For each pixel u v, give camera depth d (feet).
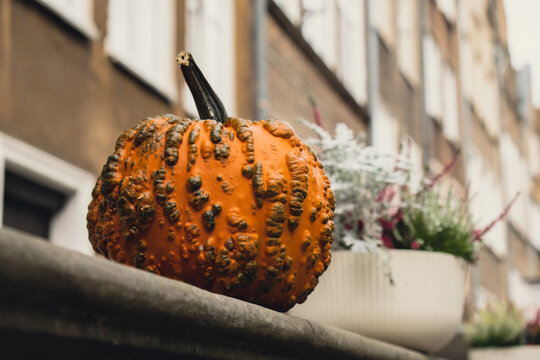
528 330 19.65
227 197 4.53
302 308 7.50
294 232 4.69
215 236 4.50
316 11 31.48
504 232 65.51
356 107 32.94
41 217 18.07
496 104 70.95
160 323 3.34
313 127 7.84
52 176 17.46
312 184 4.87
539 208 90.99
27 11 17.06
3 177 16.55
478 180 61.72
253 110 24.38
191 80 5.15
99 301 2.98
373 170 7.54
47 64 17.56
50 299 2.81
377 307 7.39
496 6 77.15
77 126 18.43
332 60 32.09
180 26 23.43
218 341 3.92
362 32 35.22
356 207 7.59
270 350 4.46
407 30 45.80
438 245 7.96
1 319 2.68
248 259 4.52
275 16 25.84
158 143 4.64
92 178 18.85
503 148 75.41
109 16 20.03
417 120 45.11
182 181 4.54
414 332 7.48
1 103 16.14
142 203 4.49
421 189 8.13
